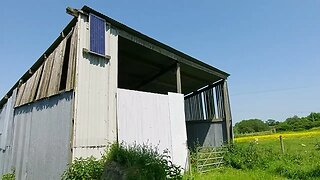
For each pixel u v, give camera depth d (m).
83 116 6.18
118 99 7.09
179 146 8.58
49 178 6.60
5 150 10.92
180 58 10.03
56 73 7.48
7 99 12.74
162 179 5.16
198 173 8.27
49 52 8.78
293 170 7.84
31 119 8.61
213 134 12.66
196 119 13.80
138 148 6.21
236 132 56.03
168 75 11.88
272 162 9.14
